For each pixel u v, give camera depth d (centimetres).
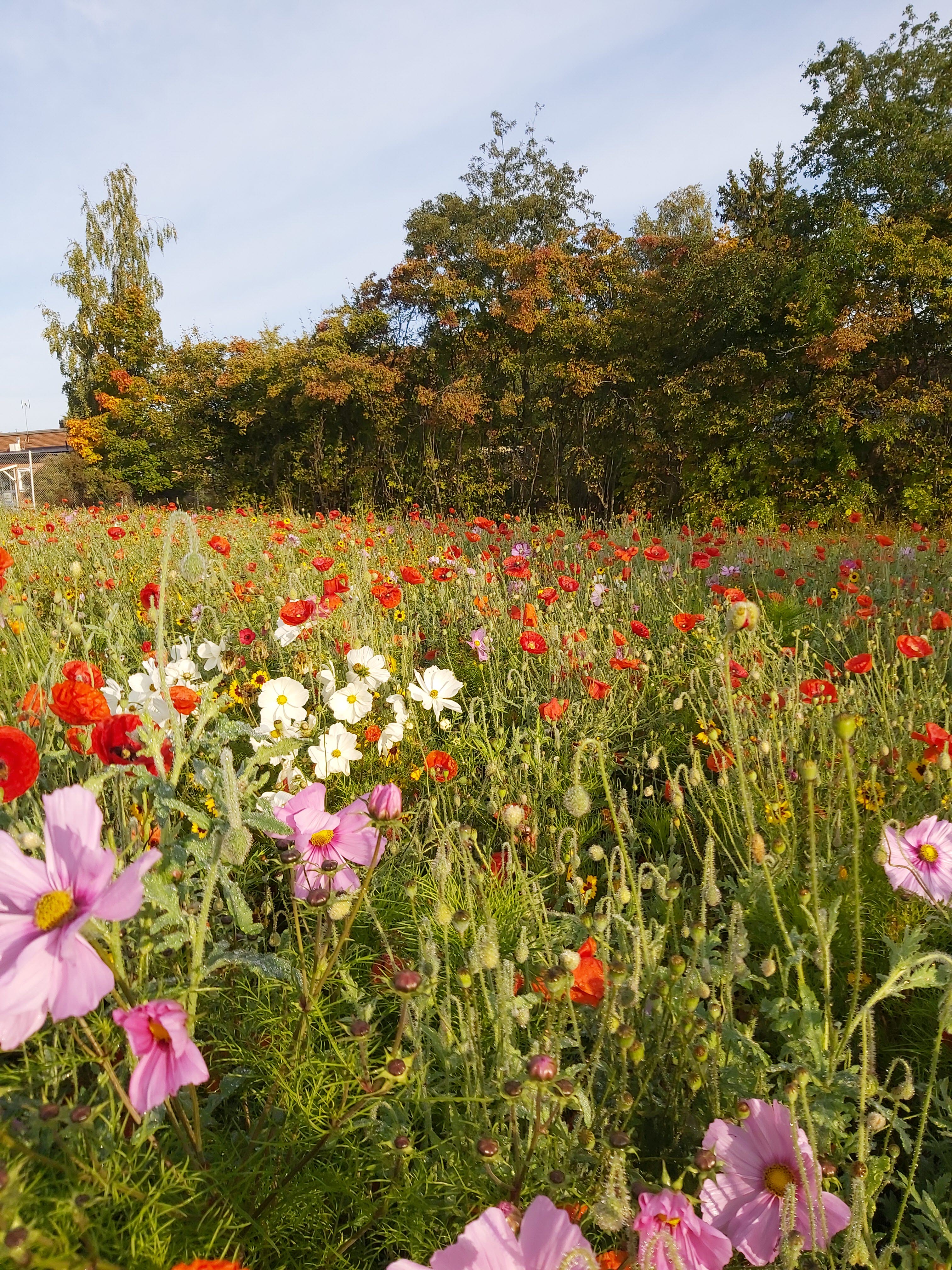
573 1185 128
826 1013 138
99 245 3250
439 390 1853
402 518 1462
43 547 726
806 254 1469
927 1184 146
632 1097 136
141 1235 112
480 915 200
